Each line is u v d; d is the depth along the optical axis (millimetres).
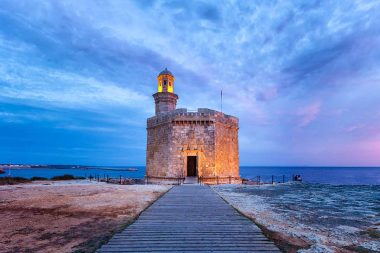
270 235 9789
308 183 36000
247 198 19906
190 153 37281
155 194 20484
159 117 40750
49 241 9117
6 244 8828
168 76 47719
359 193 24234
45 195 20547
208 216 11844
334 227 11578
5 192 22797
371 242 9445
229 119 41844
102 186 28188
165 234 9078
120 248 7723
